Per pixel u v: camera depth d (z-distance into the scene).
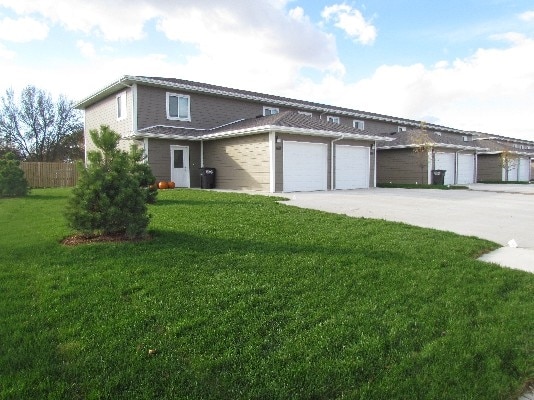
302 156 16.80
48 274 4.40
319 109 25.75
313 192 16.03
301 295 3.92
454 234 7.14
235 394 2.39
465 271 4.84
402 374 2.64
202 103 20.31
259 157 16.25
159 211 9.17
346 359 2.79
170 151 18.62
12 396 2.28
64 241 6.06
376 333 3.18
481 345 3.03
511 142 47.62
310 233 6.79
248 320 3.34
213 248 5.57
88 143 23.36
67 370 2.56
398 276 4.55
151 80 17.86
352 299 3.87
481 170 34.06
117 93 19.44
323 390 2.45
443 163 25.84
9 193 13.80
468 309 3.72
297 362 2.74
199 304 3.63
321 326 3.27
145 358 2.74
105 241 5.94
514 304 3.86
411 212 10.31
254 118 21.14
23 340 2.93
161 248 5.53
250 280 4.29
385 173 26.33
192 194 13.76
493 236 7.27
